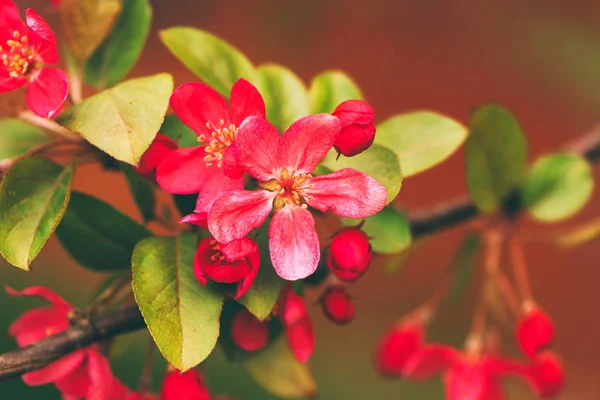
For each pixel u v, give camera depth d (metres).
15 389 0.69
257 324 0.39
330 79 0.42
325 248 0.38
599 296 1.34
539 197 0.48
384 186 0.37
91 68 0.42
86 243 0.40
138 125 0.36
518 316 0.47
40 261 1.02
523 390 1.06
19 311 0.82
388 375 0.50
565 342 1.31
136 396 0.40
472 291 1.16
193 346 0.36
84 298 0.96
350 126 0.36
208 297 0.36
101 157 0.40
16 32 0.38
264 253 0.37
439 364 0.49
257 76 0.41
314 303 0.39
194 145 0.38
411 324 0.50
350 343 1.07
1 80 0.37
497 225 0.48
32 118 0.41
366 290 1.27
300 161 0.36
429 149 0.40
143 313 0.36
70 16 0.41
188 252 0.38
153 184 0.39
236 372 0.83
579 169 0.48
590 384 1.25
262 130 0.36
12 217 0.38
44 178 0.39
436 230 0.49
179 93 0.37
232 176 0.36
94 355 0.39
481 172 0.46
